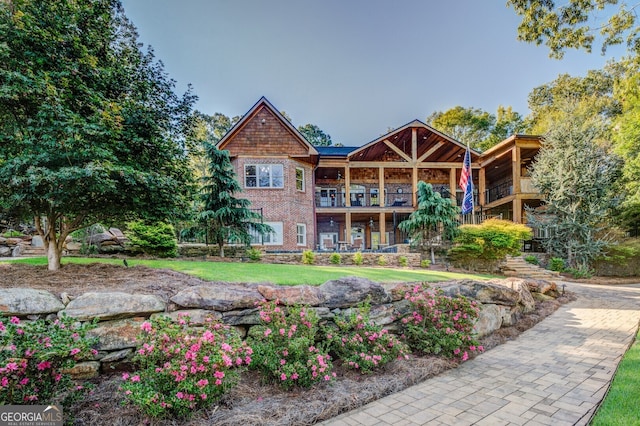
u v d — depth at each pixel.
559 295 10.01
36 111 5.27
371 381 3.92
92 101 5.86
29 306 3.40
